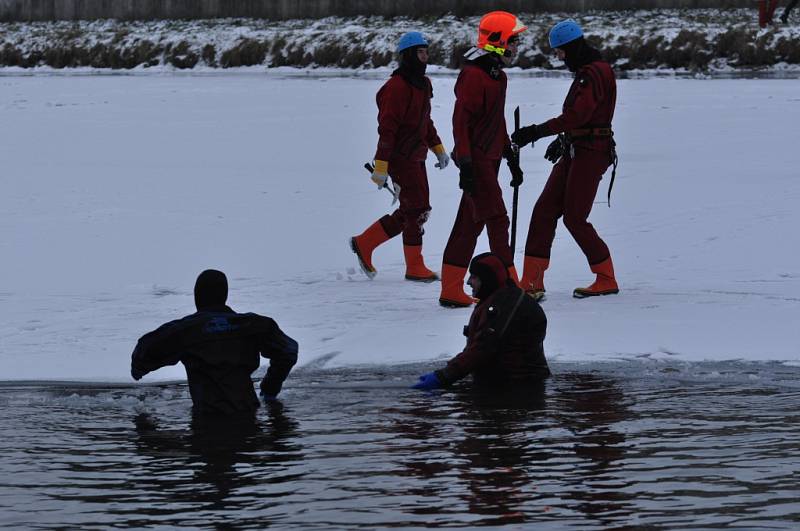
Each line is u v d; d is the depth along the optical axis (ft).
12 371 37.27
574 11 264.11
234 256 56.08
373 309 45.70
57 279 51.19
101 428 30.60
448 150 92.68
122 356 38.86
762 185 70.74
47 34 293.23
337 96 156.46
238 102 149.79
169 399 34.01
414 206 51.31
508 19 46.70
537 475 25.62
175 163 89.30
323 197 72.18
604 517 22.71
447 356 38.68
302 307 45.96
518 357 35.12
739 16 244.63
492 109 46.60
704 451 27.37
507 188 73.67
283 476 25.89
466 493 24.38
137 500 24.26
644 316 43.24
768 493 24.12
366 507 23.56
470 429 29.84
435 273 52.47
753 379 35.12
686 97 140.97
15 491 24.95
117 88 184.85
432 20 270.46
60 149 99.45
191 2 308.40
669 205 65.57
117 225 63.46
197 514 23.30
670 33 221.25
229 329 32.50
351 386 35.12
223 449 28.30
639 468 26.04
